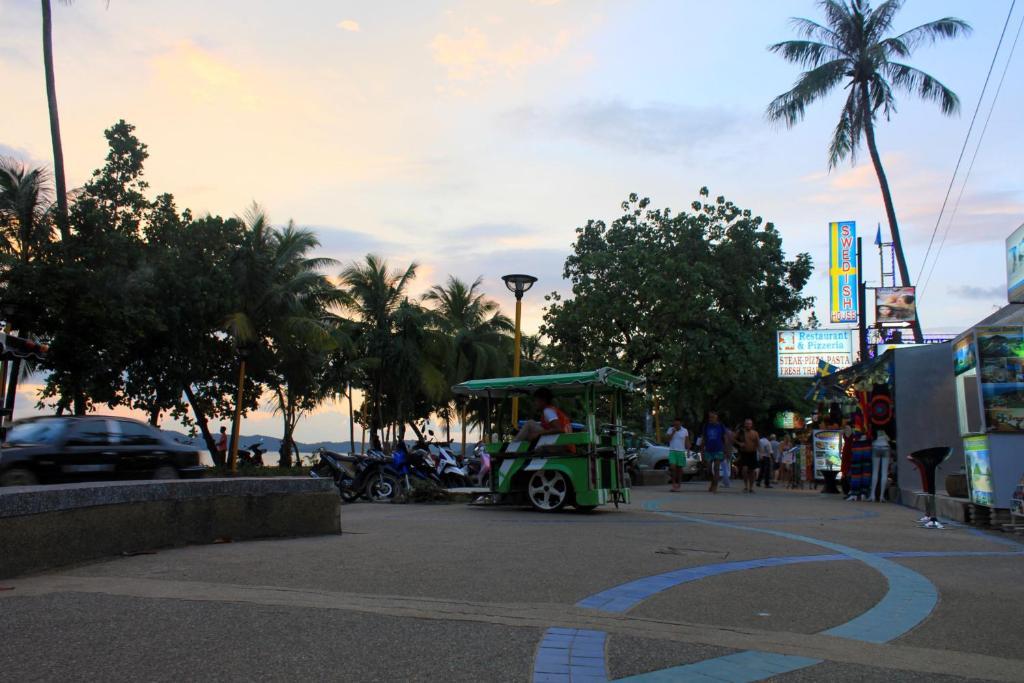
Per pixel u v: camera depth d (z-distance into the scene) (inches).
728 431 815.7
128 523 287.0
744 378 1203.9
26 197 926.4
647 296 1135.0
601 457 500.4
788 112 1176.8
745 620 200.1
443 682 146.3
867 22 1149.7
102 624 181.2
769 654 168.7
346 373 1563.7
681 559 292.5
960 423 494.3
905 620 203.5
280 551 299.1
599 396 541.0
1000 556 317.7
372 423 1756.9
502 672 152.8
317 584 234.2
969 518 447.5
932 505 442.9
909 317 1089.4
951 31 1104.2
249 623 184.2
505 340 1833.2
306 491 353.1
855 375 716.7
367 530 377.7
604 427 514.9
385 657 160.6
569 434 496.7
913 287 1094.4
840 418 928.3
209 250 1208.8
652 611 207.5
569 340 1262.3
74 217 927.7
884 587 246.1
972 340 441.4
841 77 1156.5
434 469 661.3
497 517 459.5
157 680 143.6
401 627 183.5
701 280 1141.7
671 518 456.4
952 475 527.5
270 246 1375.5
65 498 258.5
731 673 155.0
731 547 327.6
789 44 1194.0
